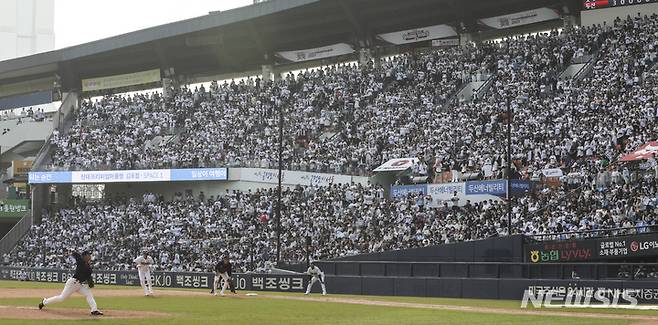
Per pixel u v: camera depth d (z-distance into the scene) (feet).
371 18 241.14
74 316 80.59
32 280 202.49
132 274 184.65
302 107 236.22
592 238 130.11
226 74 281.54
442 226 159.74
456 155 186.50
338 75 241.96
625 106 172.24
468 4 225.35
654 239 122.83
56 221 240.12
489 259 138.82
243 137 231.09
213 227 200.34
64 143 261.24
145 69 278.67
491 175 171.32
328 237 175.94
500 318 86.07
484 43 225.76
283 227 186.09
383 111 217.56
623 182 148.25
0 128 297.94
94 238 224.12
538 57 207.72
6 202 259.60
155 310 93.71
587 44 203.62
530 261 134.31
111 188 247.70
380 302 116.98
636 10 204.13
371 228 171.83
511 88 199.93
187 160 223.30
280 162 164.55
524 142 175.73
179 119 252.01
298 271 160.35
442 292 132.46
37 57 284.20
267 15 239.09
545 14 221.25
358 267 147.84
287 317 85.40
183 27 253.85
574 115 178.60
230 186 216.95
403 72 229.45
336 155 211.41
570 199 150.20
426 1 226.38
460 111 201.46
